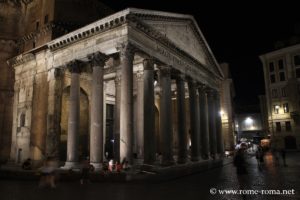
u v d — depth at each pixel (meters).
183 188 14.44
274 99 54.16
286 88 52.66
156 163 22.88
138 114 26.33
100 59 21.27
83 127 29.58
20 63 29.14
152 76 22.27
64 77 26.70
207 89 34.16
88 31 21.72
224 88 48.97
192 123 28.58
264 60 56.50
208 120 33.69
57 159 23.42
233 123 52.19
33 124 26.05
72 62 22.98
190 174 20.94
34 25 30.08
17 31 31.69
